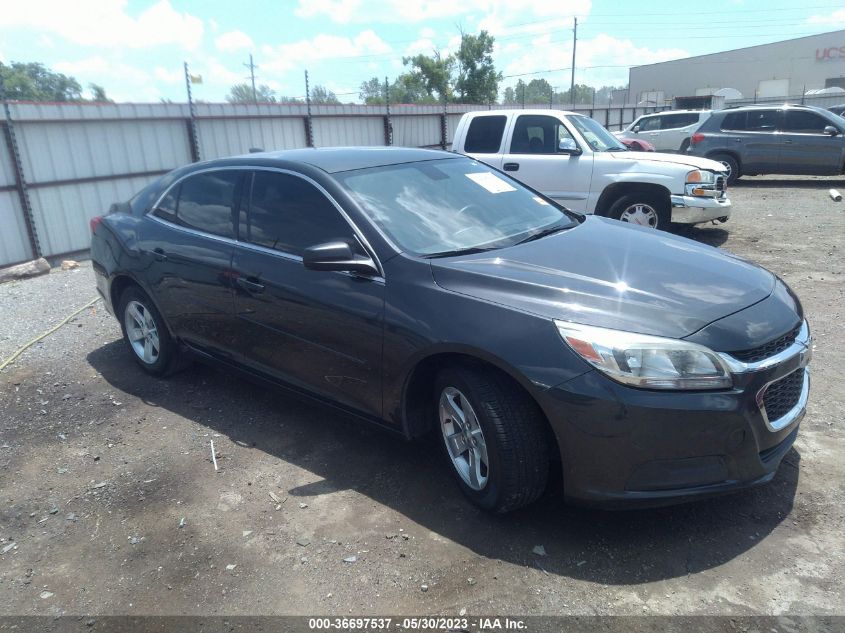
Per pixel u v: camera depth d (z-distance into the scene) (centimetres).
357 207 364
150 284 474
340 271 347
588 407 273
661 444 272
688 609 259
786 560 283
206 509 342
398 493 347
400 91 4106
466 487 327
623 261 338
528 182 942
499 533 310
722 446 276
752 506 320
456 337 304
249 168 426
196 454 399
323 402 388
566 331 282
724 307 298
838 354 499
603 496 284
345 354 357
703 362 272
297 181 395
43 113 1038
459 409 325
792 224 1069
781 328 299
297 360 387
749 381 277
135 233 490
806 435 382
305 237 381
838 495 324
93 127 1116
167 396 483
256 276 396
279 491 355
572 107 3269
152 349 511
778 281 352
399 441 402
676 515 317
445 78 4509
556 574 282
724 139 1598
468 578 282
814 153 1516
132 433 430
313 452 394
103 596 285
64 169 1080
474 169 452
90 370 539
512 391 297
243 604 276
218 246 425
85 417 455
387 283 337
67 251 1094
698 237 993
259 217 409
